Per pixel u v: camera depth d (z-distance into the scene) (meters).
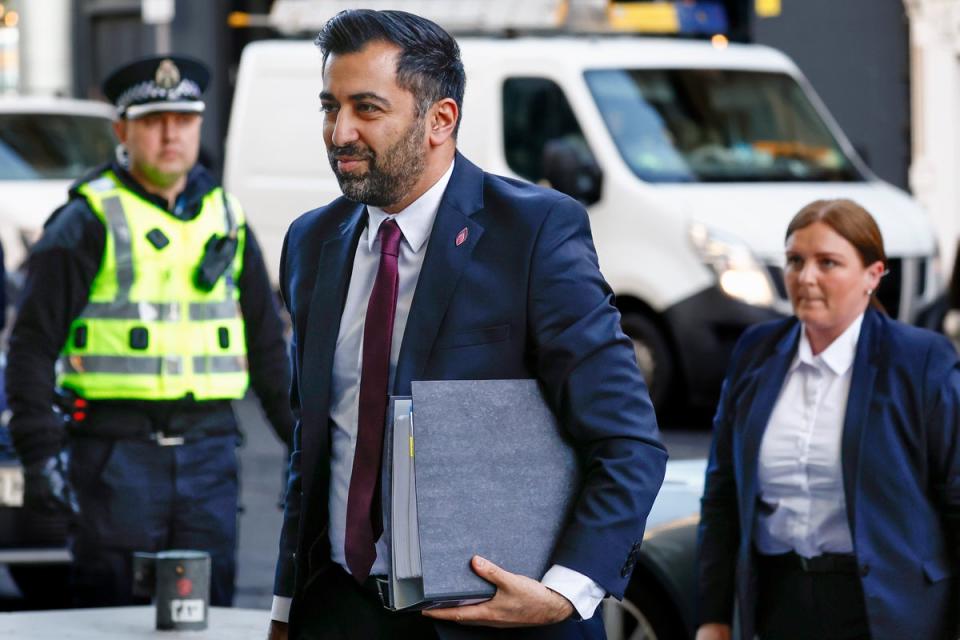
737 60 32.72
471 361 8.06
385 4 36.69
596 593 7.88
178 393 13.30
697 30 43.59
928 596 10.84
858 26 43.03
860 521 10.88
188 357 13.37
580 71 31.59
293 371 8.91
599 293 8.15
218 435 13.48
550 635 8.09
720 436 11.72
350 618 8.34
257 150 34.72
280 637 8.97
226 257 13.52
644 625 14.58
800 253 11.30
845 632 11.06
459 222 8.20
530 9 35.53
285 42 35.12
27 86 50.62
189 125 13.41
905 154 42.72
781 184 31.17
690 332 29.50
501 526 7.86
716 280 29.28
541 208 8.19
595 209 30.64
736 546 11.71
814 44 43.53
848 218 11.21
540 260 8.09
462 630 7.94
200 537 13.37
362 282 8.45
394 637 8.24
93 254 13.21
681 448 27.81
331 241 8.59
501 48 32.38
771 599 11.37
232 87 51.84
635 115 31.31
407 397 7.89
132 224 13.33
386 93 7.99
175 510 13.28
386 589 8.11
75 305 13.19
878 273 11.29
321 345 8.45
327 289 8.51
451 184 8.27
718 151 31.41
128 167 13.58
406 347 8.09
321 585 8.47
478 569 7.75
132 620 12.16
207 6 51.75
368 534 8.12
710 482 11.76
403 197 8.22
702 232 29.50
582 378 7.99
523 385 8.04
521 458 7.95
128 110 13.33
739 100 32.12
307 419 8.43
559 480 8.01
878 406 10.98
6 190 34.72
